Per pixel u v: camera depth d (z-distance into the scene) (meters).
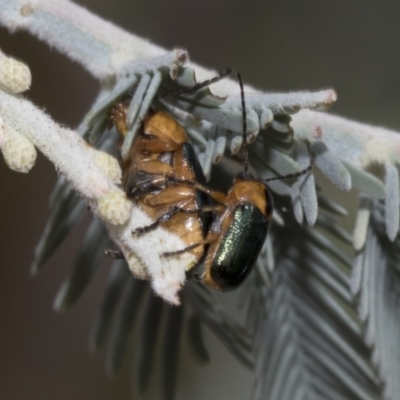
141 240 0.10
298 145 0.10
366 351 0.11
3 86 0.10
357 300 0.11
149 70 0.10
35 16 0.11
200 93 0.10
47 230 0.11
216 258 0.11
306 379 0.11
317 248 0.11
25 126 0.10
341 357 0.11
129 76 0.10
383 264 0.11
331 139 0.11
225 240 0.11
